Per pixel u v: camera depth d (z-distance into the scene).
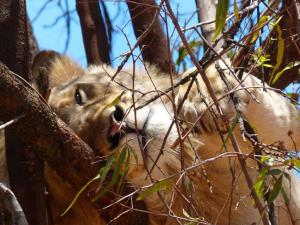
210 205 7.32
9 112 5.58
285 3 6.74
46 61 8.24
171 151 6.89
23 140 5.82
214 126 6.87
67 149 5.85
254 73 7.82
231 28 5.91
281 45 5.55
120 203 5.89
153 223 7.23
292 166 5.21
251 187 5.13
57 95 7.58
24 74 6.23
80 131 7.07
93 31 9.41
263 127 7.05
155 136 6.83
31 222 6.28
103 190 5.91
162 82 7.99
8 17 6.23
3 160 7.52
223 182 7.27
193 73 5.66
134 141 6.71
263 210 5.09
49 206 7.31
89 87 7.48
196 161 6.88
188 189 5.56
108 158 5.85
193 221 5.44
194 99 6.90
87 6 9.45
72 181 6.10
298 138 7.21
